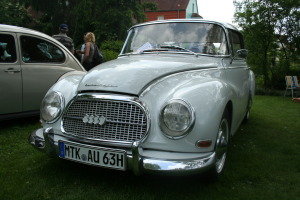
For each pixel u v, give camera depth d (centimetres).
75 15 2219
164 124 259
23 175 323
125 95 273
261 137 507
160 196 289
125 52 419
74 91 309
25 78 479
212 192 301
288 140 495
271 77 1391
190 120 256
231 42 416
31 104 492
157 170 257
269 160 396
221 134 299
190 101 263
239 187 315
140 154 263
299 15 1280
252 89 564
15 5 1958
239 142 473
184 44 393
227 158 396
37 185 303
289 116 706
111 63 346
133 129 267
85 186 304
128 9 2300
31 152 390
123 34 2227
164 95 277
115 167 270
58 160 364
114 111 271
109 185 307
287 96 1212
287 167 376
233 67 414
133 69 306
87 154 279
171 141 262
